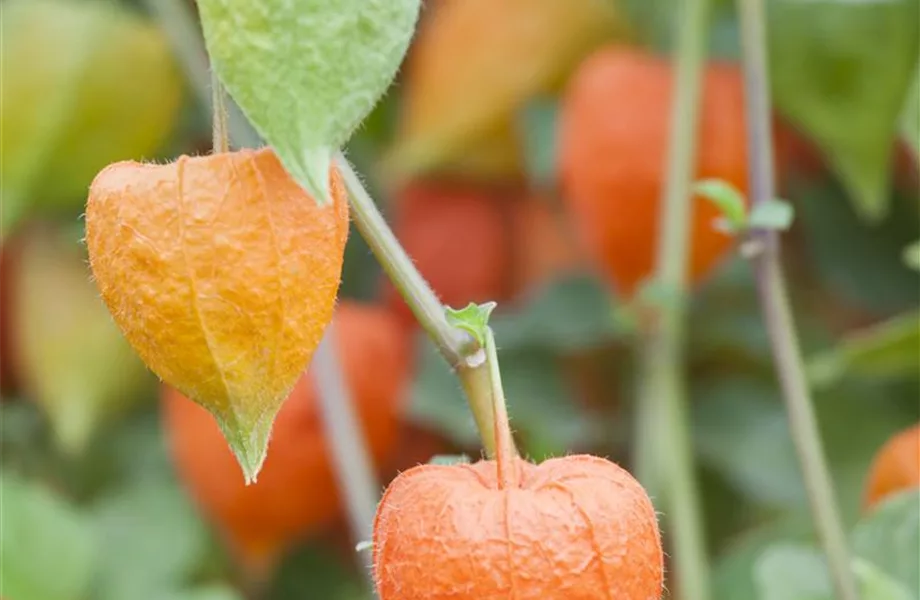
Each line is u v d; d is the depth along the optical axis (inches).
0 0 33.3
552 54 34.6
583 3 34.5
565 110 33.7
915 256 28.7
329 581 36.1
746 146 32.2
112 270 21.1
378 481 35.9
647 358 31.6
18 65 32.9
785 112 31.2
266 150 21.1
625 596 21.4
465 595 21.2
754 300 34.9
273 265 21.0
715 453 33.8
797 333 35.9
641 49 34.5
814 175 35.8
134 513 34.9
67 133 33.5
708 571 33.6
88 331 34.9
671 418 31.4
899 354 29.8
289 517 32.9
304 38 20.4
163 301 21.0
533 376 35.3
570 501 21.5
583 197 32.9
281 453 32.2
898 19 30.0
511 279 37.1
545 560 21.3
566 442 34.0
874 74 30.3
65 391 34.8
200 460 32.8
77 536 31.4
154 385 36.4
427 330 22.6
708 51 33.4
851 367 30.0
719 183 26.6
